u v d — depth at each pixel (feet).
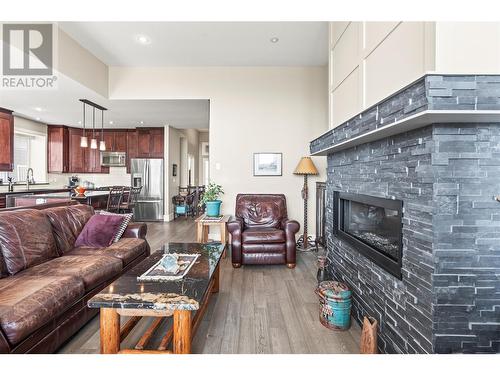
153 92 15.38
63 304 5.65
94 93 14.08
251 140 15.61
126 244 9.37
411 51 4.43
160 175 23.20
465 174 4.10
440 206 4.11
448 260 4.12
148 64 15.02
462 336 4.13
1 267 6.38
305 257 12.99
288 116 15.61
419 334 4.49
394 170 5.27
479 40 3.79
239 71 15.52
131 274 6.19
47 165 22.21
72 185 20.31
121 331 5.71
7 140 16.96
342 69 7.84
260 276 10.37
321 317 6.99
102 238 9.23
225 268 11.32
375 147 6.09
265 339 6.32
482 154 4.10
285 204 13.79
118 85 15.30
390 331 5.42
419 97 3.72
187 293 5.23
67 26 11.12
